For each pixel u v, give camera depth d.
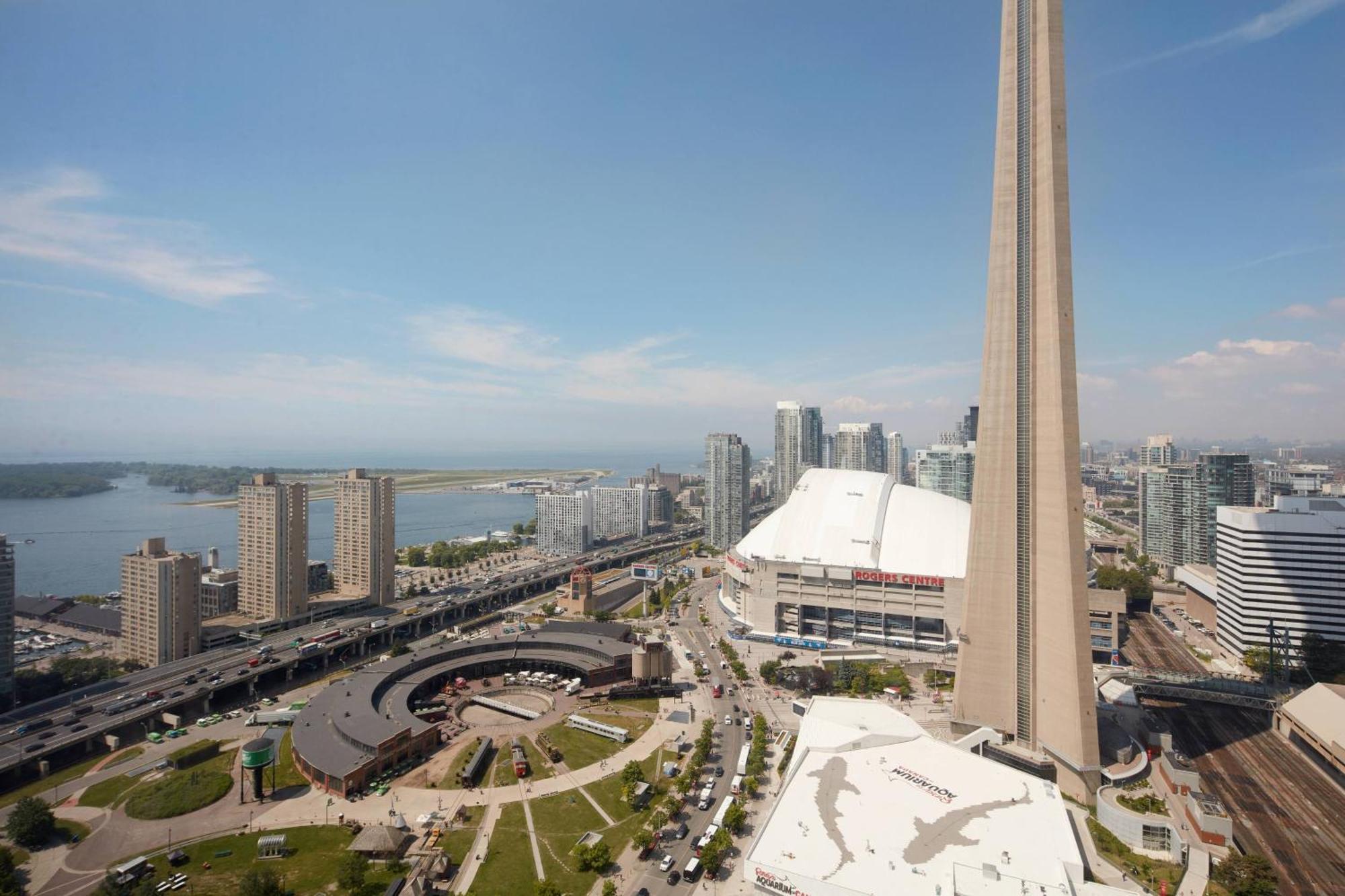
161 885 137.62
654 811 167.00
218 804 170.88
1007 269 182.50
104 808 170.12
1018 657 184.75
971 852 125.38
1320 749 190.38
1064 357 170.62
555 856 148.62
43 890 137.75
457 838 155.38
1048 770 175.62
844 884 117.06
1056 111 170.75
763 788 178.00
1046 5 171.25
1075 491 170.25
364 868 136.88
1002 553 186.62
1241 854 145.88
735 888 138.25
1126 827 151.75
